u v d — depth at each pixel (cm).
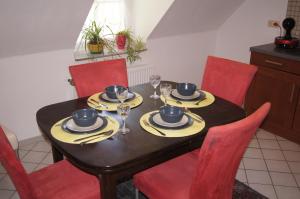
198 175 142
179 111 177
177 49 402
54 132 167
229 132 130
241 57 409
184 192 165
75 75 232
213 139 130
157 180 174
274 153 299
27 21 249
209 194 149
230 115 188
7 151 138
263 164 280
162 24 352
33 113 307
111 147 153
